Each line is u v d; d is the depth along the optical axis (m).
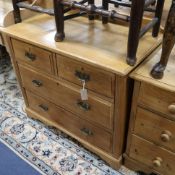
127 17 0.92
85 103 1.14
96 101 1.08
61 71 1.13
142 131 1.06
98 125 1.18
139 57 0.96
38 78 1.30
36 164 1.32
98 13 0.98
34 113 1.56
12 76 2.03
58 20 1.05
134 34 0.85
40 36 1.16
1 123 1.58
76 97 1.17
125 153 1.24
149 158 1.14
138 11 0.79
